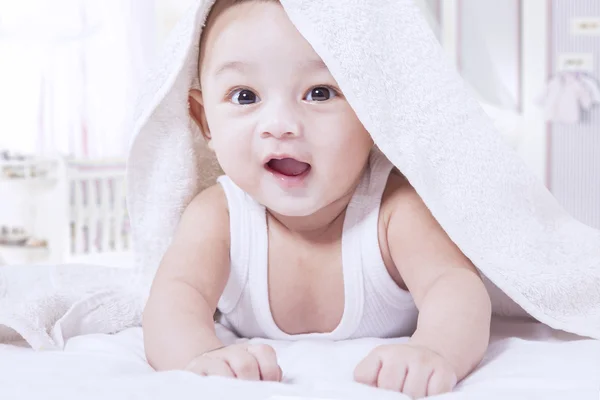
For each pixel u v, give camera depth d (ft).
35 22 11.69
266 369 1.81
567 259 2.73
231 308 2.77
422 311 2.20
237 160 2.43
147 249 3.13
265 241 2.67
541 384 1.80
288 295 2.68
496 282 2.49
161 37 12.20
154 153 2.97
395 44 2.56
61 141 11.85
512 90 11.98
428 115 2.57
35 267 3.52
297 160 2.37
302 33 2.28
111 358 2.16
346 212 2.64
